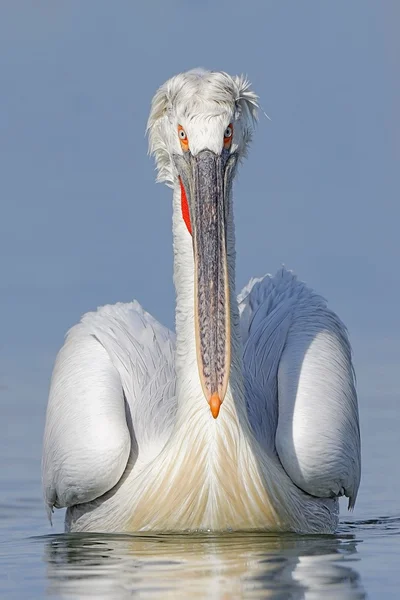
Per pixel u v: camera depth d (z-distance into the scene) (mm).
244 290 17328
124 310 16125
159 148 14117
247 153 13969
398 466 18062
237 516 13328
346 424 14477
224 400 13305
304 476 13859
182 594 10773
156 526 13453
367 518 15320
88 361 14961
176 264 13648
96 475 13812
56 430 14594
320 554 12359
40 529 14828
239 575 11398
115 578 11406
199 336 12602
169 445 13500
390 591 10758
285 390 14414
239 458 13305
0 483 17297
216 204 12812
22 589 11156
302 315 15758
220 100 12992
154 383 14859
